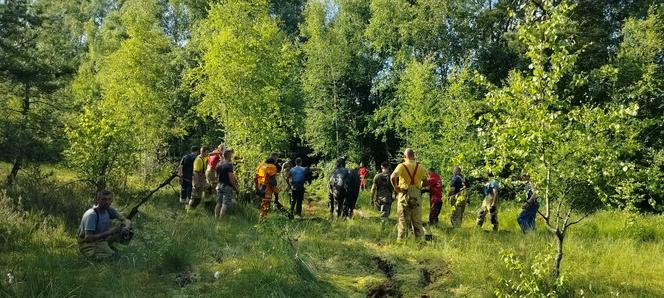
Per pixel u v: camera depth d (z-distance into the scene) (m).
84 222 7.29
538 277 6.79
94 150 12.40
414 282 7.52
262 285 6.54
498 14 29.77
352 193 13.46
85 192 12.30
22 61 13.74
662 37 21.38
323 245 9.05
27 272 6.14
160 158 25.69
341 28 36.12
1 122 12.30
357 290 7.21
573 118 6.97
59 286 5.75
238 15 19.06
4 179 12.03
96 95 32.66
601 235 11.45
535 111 6.95
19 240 7.60
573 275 7.58
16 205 9.36
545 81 7.04
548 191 7.22
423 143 26.06
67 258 7.04
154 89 27.23
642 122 9.53
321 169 28.55
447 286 7.38
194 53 33.72
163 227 9.09
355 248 9.02
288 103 30.83
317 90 35.09
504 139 6.99
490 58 30.38
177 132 28.02
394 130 34.88
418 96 26.72
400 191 9.98
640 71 20.53
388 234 10.81
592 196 7.69
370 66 35.88
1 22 13.34
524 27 7.12
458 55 31.80
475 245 9.20
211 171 12.79
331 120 34.47
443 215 15.70
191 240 8.43
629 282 7.64
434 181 13.08
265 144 18.25
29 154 12.16
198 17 37.34
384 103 34.91
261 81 18.45
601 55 24.64
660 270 8.41
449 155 22.52
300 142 38.62
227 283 6.64
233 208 12.41
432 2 30.52
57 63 14.77
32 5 14.28
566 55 6.90
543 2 7.14
